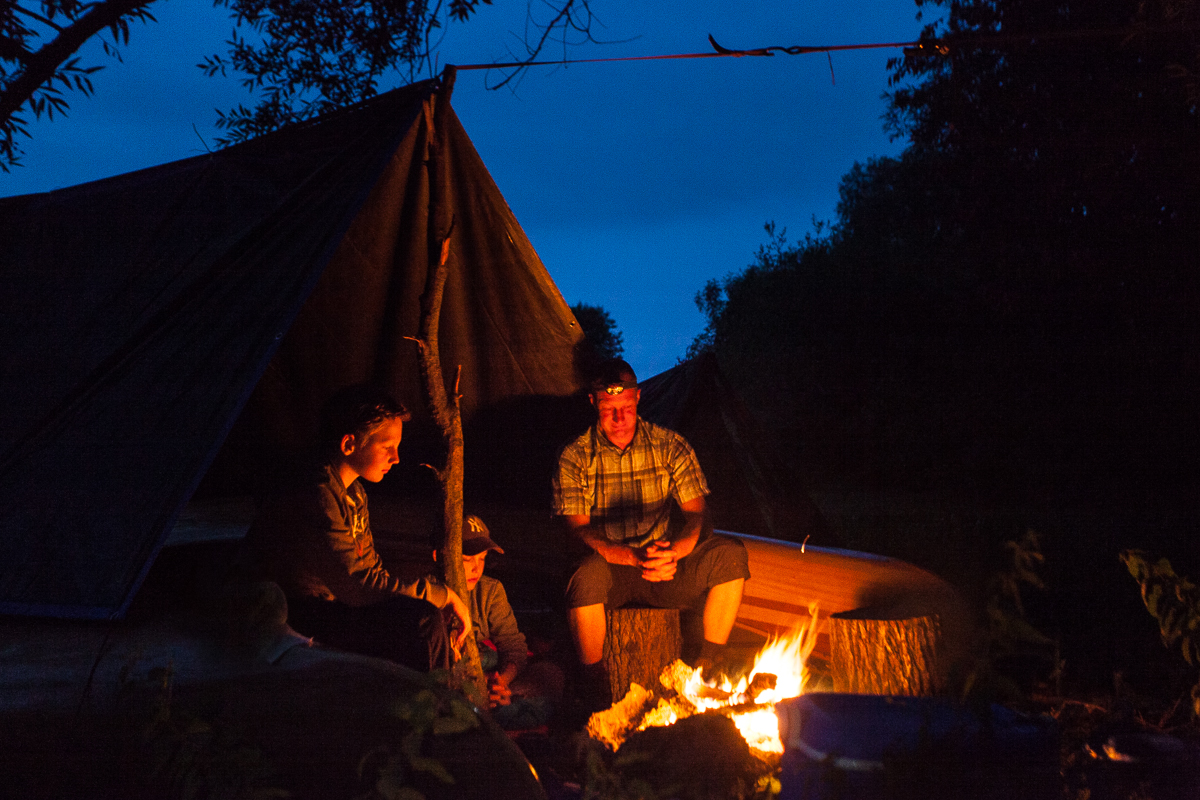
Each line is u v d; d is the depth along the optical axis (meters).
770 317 20.97
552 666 3.85
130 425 3.00
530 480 5.55
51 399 3.16
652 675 3.79
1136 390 12.57
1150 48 8.52
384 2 4.49
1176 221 10.57
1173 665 4.10
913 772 1.73
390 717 2.17
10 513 2.87
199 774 2.05
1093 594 6.01
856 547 8.31
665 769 2.34
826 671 3.99
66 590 2.63
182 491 2.76
